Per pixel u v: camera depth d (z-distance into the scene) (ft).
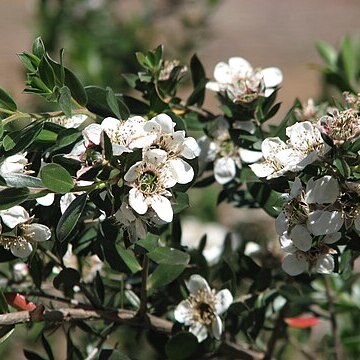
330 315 1.80
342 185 1.39
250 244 1.83
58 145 1.42
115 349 1.52
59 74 1.46
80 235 1.54
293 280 1.68
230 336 1.66
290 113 1.52
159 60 1.57
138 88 1.59
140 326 1.57
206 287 1.57
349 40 1.97
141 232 1.39
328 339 1.93
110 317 1.53
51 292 1.63
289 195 1.40
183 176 1.39
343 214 1.40
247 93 1.57
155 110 1.52
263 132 1.59
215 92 1.62
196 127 1.61
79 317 1.50
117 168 1.38
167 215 1.37
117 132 1.39
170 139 1.40
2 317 1.43
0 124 1.43
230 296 1.56
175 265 1.55
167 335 1.62
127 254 1.51
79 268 1.63
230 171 1.61
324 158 1.39
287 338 1.83
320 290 1.84
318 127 1.40
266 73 1.61
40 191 1.38
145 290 1.53
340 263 1.50
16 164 1.41
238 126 1.60
